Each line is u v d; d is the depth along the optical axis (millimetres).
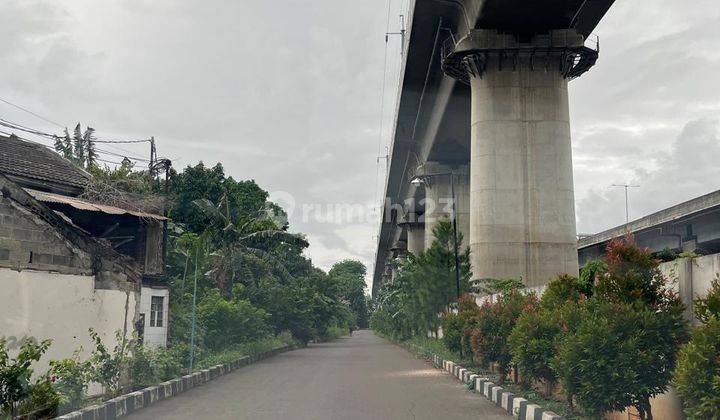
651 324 8805
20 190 12016
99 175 26438
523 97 34312
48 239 12477
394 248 94625
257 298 35812
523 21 33250
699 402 6855
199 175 38062
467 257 33156
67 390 11242
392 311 56438
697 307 7156
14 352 11414
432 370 23109
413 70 42062
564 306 11305
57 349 12305
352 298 129000
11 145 21000
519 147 34031
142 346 15156
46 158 21266
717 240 33344
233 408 12594
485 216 33656
